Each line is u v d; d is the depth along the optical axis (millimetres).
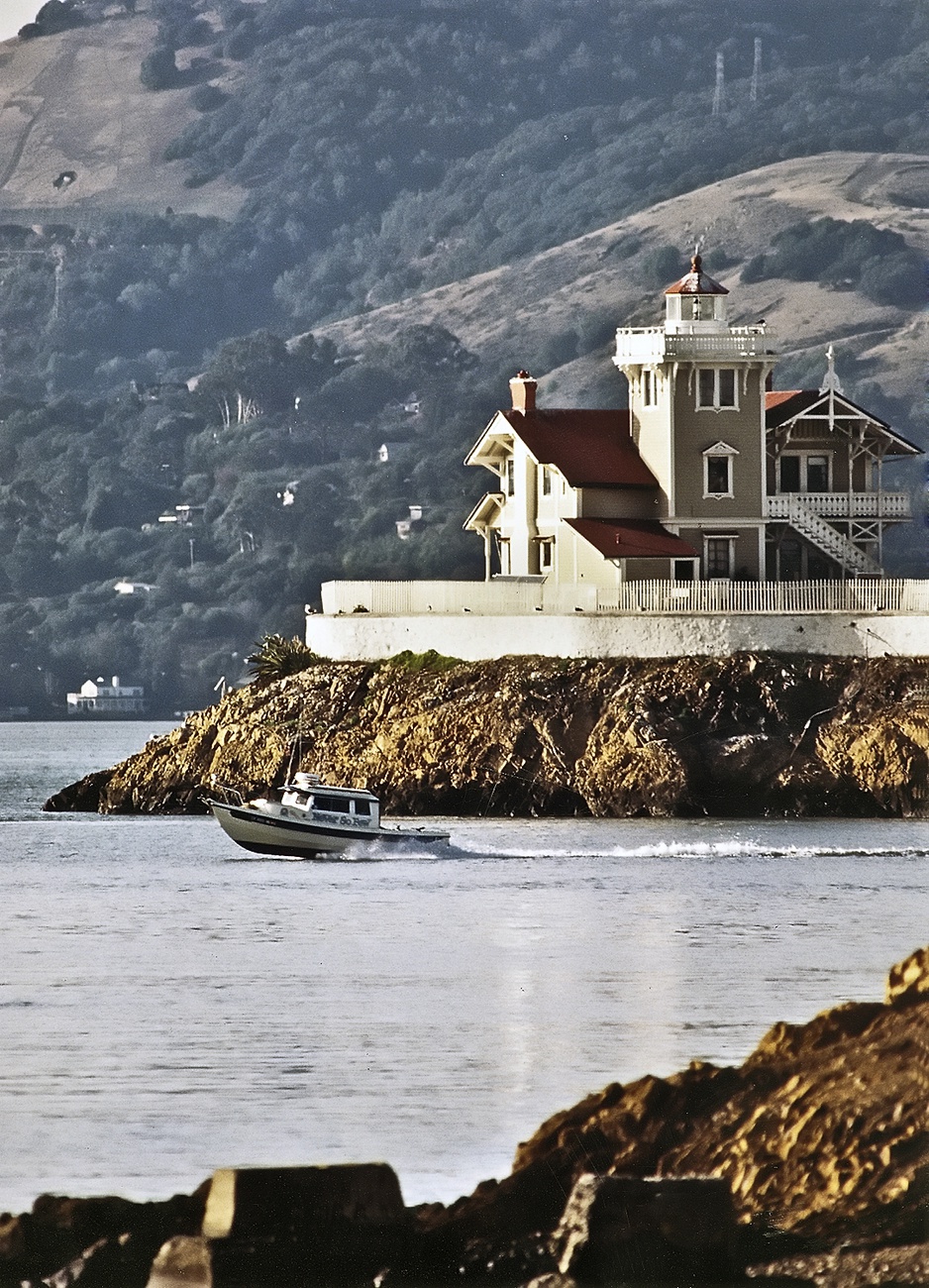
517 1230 145375
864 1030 155625
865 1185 143750
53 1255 144750
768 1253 141250
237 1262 142375
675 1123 152625
